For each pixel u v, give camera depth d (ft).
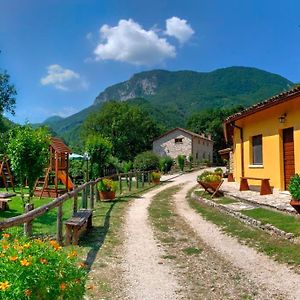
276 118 45.96
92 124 200.03
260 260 21.71
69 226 26.21
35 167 39.55
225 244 25.91
